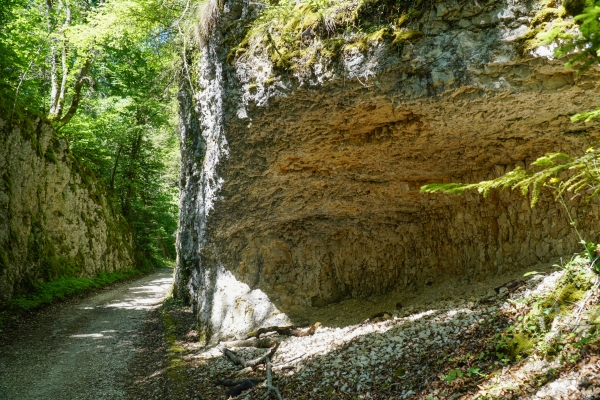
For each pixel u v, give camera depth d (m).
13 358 10.30
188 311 15.34
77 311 16.12
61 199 21.41
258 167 8.66
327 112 6.90
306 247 11.38
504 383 4.36
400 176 8.98
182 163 17.45
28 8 22.12
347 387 5.97
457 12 5.45
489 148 7.47
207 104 10.34
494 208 8.55
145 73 27.11
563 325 4.61
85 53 21.47
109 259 26.31
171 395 7.66
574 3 3.10
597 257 5.11
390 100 6.22
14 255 16.11
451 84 5.64
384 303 10.21
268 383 6.83
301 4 6.84
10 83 18.95
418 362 5.77
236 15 8.26
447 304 8.08
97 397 8.00
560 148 6.92
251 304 11.03
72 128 24.88
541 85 5.38
